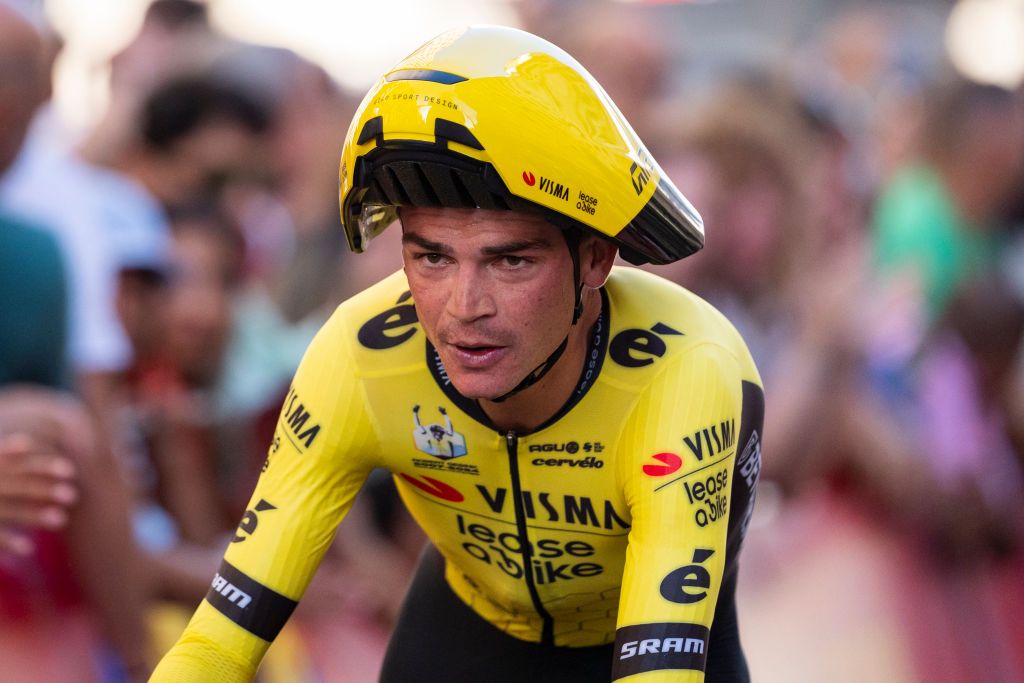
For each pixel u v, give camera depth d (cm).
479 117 565
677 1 2745
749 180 1302
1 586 966
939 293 1334
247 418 1232
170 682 628
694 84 2094
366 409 670
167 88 1316
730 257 1293
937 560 1266
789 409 1252
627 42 1566
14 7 1044
